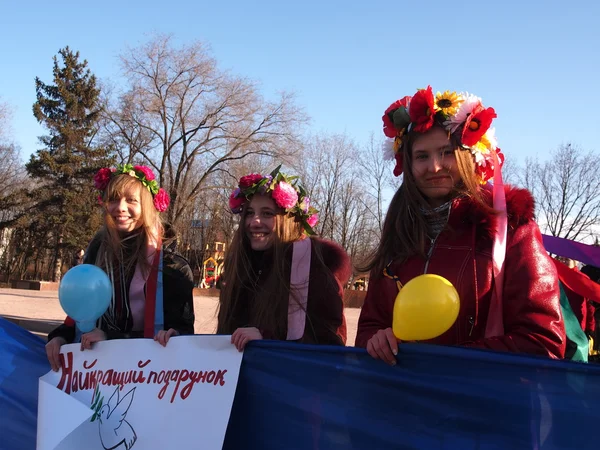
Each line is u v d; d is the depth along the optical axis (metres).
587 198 32.84
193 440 2.41
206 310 15.81
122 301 3.06
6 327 3.09
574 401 1.79
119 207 3.14
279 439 2.32
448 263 2.18
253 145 31.75
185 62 30.72
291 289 2.81
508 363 1.86
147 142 32.59
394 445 2.06
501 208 2.13
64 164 34.41
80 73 37.66
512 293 1.99
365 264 2.52
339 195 35.72
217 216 33.62
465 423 1.94
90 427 2.62
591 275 4.76
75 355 2.81
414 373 2.04
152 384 2.57
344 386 2.20
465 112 2.23
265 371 2.39
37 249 35.62
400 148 2.45
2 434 2.95
